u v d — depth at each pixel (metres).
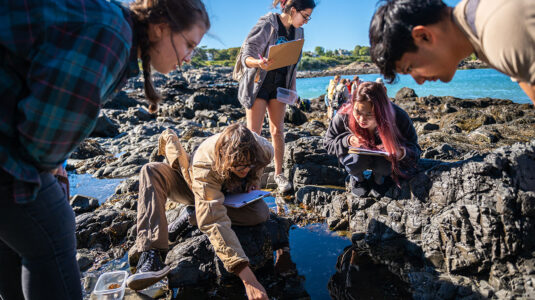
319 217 3.35
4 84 1.15
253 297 2.08
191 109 13.23
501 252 2.23
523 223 2.25
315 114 11.98
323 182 3.88
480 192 2.43
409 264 2.49
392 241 2.74
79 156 6.29
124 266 2.67
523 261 2.20
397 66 1.46
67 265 1.47
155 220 2.36
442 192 2.60
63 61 1.14
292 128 8.47
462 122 7.83
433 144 5.42
